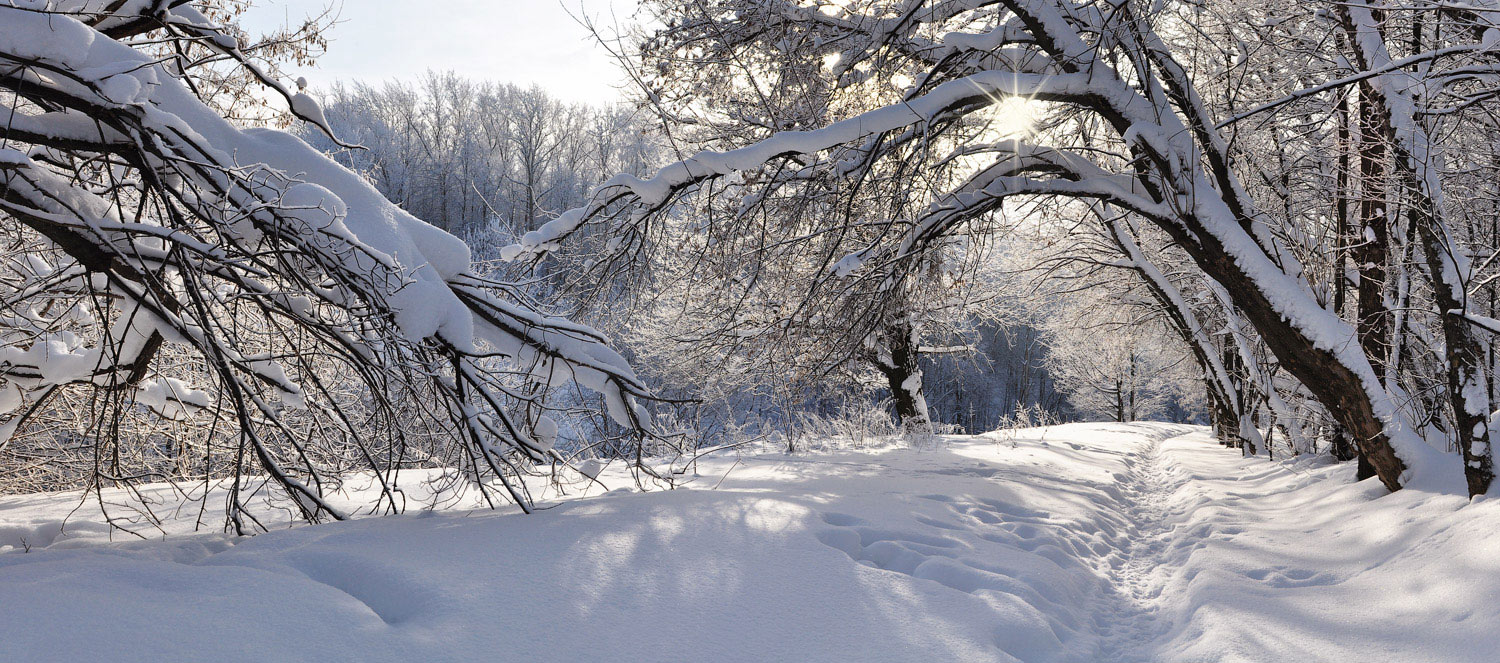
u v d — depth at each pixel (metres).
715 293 10.98
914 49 9.59
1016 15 8.71
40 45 4.57
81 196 5.74
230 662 3.02
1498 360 7.29
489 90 61.34
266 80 5.95
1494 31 6.89
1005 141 9.12
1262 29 9.45
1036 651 4.11
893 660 3.60
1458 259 6.50
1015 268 19.97
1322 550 6.22
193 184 5.28
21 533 6.12
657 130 11.98
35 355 6.36
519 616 3.73
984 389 54.59
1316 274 8.41
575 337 6.90
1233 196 8.52
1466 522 5.37
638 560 4.68
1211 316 17.56
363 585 4.11
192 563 4.66
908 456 12.81
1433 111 6.70
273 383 6.59
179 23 5.86
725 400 16.92
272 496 8.09
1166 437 24.69
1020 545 6.29
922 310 11.95
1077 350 31.75
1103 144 11.60
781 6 9.45
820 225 9.56
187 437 7.96
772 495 7.38
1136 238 17.53
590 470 7.11
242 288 5.70
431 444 6.79
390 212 6.05
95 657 2.94
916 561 5.32
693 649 3.57
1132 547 7.42
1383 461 7.49
